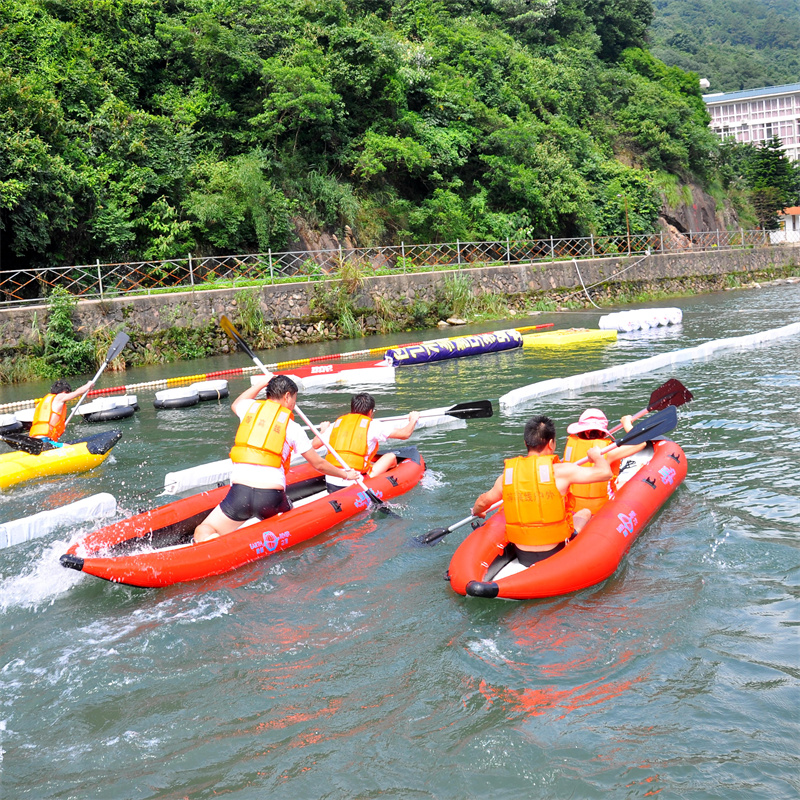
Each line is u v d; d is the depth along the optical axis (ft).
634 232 119.24
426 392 39.24
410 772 10.19
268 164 78.48
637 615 14.14
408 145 89.04
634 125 142.20
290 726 11.38
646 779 9.77
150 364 57.31
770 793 9.41
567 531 15.87
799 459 23.21
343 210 84.53
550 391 36.83
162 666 13.28
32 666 13.41
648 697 11.57
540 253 101.19
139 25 82.84
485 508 17.30
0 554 18.81
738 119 299.17
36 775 10.50
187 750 10.92
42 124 63.00
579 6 160.86
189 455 28.35
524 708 11.46
